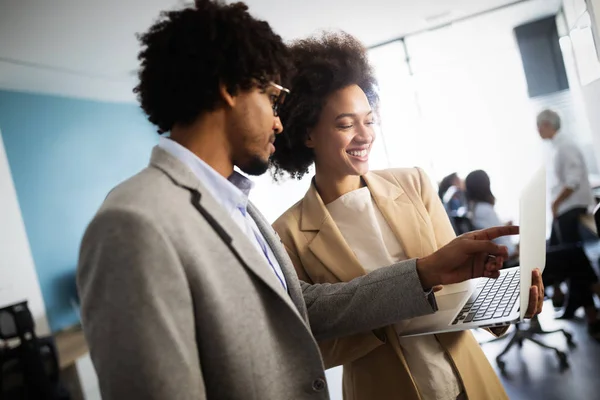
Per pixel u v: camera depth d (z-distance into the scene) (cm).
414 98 528
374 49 499
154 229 51
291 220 104
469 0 414
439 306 96
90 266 51
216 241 59
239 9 67
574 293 307
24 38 320
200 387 53
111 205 53
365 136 96
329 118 95
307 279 100
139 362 48
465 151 531
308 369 65
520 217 66
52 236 419
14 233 360
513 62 514
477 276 79
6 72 371
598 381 231
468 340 100
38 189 415
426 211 103
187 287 53
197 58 62
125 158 539
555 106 501
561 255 308
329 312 87
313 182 108
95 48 362
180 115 64
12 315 224
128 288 49
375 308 82
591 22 360
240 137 67
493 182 530
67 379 302
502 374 268
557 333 303
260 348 60
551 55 502
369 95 108
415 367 92
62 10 293
